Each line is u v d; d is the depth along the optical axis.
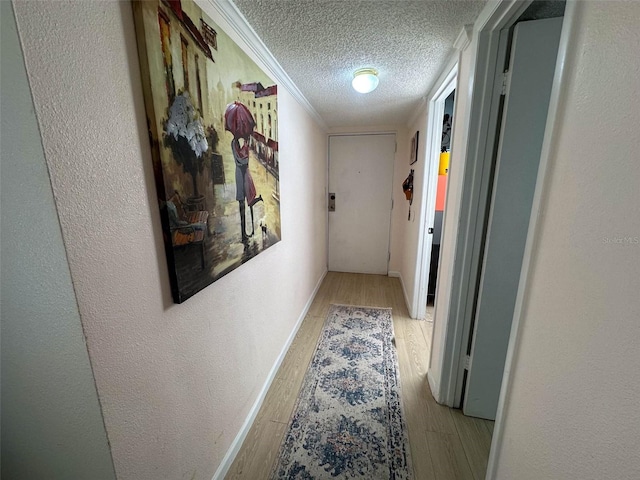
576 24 0.57
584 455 0.54
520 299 0.77
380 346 2.17
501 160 1.20
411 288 2.73
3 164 0.53
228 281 1.18
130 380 0.72
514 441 0.80
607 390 0.49
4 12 0.46
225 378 1.20
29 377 0.68
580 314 0.55
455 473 1.21
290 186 2.04
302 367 1.92
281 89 1.77
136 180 0.70
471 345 1.45
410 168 3.05
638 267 0.43
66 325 0.60
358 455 1.29
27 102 0.49
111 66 0.62
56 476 0.76
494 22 1.08
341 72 1.74
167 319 0.83
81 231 0.58
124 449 0.71
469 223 1.33
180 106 0.81
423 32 1.29
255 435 1.40
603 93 0.50
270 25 1.21
